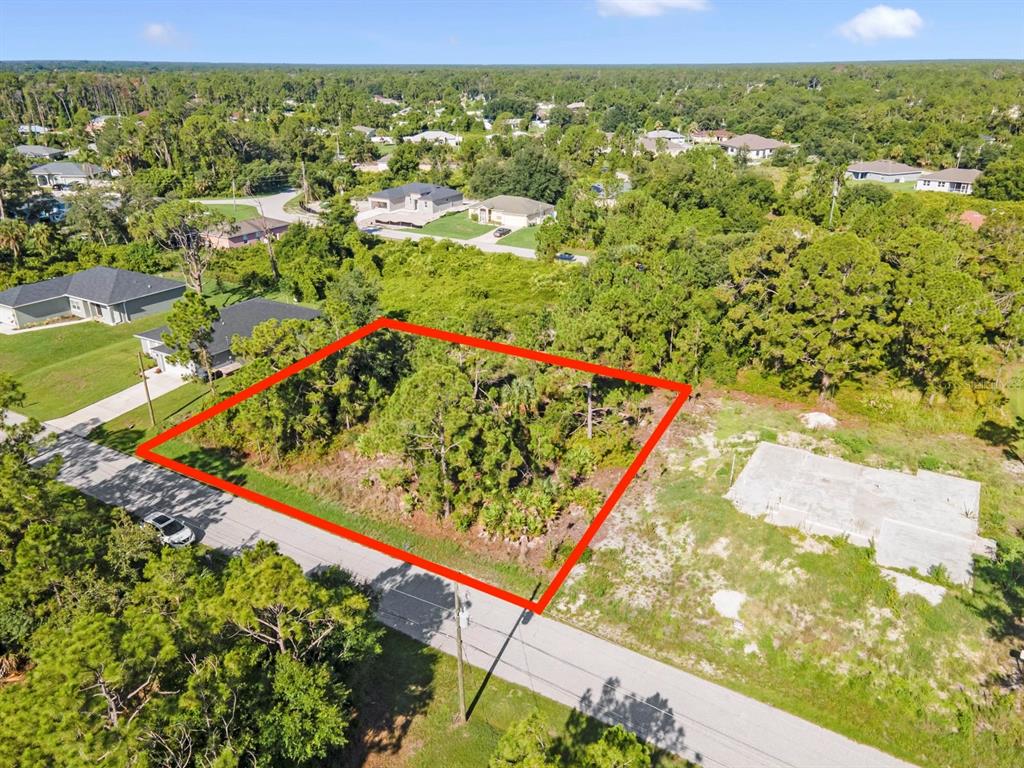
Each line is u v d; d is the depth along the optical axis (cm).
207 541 2781
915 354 3497
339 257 6794
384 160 12650
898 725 1944
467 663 2178
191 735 1521
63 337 5022
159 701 1504
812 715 1983
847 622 2236
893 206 5347
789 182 8400
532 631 2308
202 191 10556
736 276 4047
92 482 3209
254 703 1641
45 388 4222
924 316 3322
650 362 3575
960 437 3309
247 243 7619
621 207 7444
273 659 1792
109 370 4428
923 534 2572
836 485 2902
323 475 3219
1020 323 3484
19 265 6222
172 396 4044
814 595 2333
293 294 5841
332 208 7988
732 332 3959
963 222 5359
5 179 7381
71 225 7344
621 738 1419
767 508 2748
